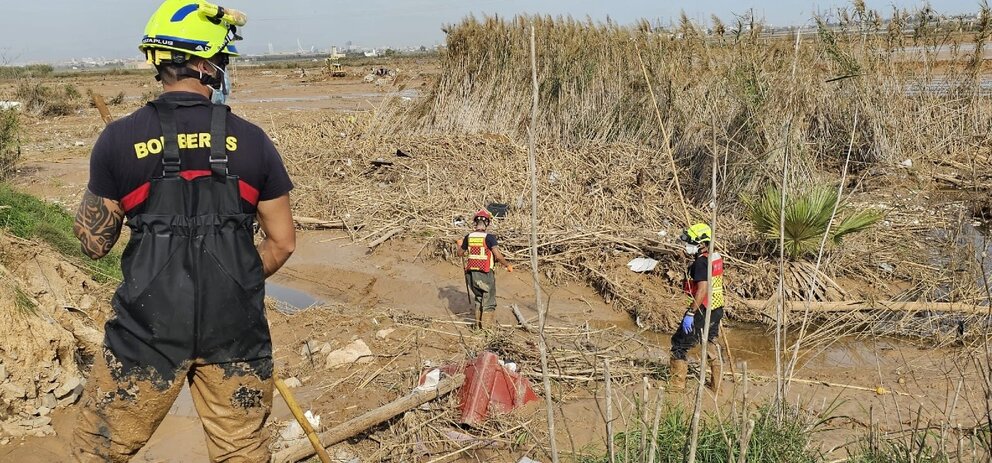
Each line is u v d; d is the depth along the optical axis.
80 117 29.16
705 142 10.94
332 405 5.62
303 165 14.05
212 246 2.75
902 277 8.22
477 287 7.11
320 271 9.38
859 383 6.00
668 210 10.44
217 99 2.99
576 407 5.52
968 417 5.12
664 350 6.88
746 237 8.95
